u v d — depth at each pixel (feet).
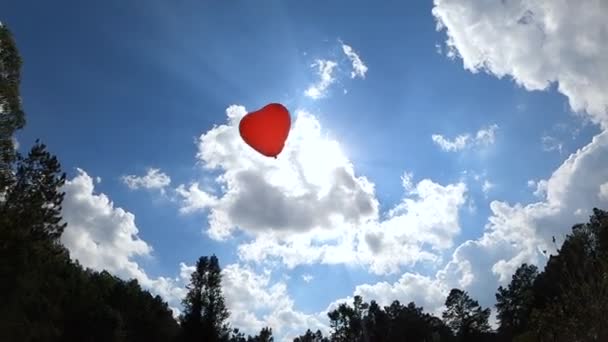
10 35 93.97
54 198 137.59
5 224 126.52
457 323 369.30
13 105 94.63
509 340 309.83
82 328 201.46
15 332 142.00
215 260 232.32
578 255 50.37
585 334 46.03
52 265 157.38
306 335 399.85
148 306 289.53
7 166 102.22
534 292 180.65
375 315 376.68
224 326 227.40
